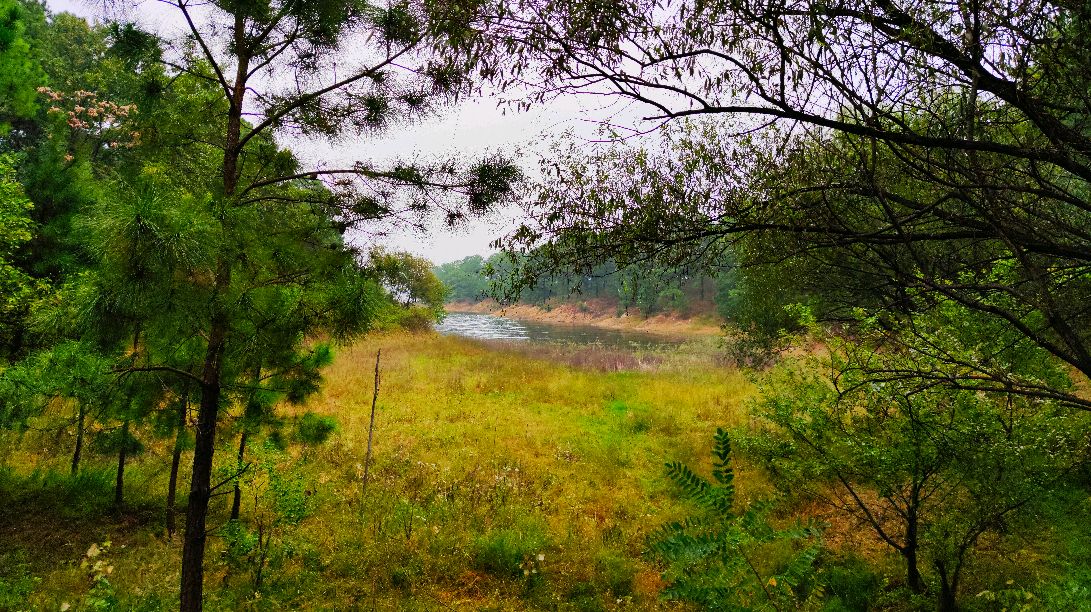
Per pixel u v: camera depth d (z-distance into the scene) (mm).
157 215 2768
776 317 10844
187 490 6645
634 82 2172
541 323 65625
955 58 1856
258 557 4832
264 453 4910
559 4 2035
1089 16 1732
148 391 4617
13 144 10609
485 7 2102
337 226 3865
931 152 2289
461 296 121875
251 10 3592
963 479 3748
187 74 3914
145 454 7531
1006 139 2393
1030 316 3602
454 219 3984
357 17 3756
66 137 6422
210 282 3211
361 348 18891
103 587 4293
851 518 5781
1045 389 2285
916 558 4781
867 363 3752
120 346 4629
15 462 7121
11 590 4230
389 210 3904
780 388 5039
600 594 4699
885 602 4219
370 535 5543
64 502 6016
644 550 5195
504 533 5516
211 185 3742
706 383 14367
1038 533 4551
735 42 2082
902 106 2039
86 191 5793
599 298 71750
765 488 6660
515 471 7629
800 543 5098
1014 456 3467
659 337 42375
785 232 2801
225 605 4270
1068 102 1996
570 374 16172
